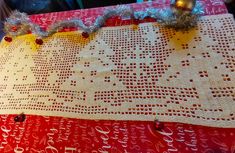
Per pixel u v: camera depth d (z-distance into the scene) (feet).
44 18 2.27
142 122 1.42
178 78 1.57
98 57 1.83
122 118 1.46
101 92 1.61
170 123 1.38
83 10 2.26
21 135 1.51
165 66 1.66
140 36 1.89
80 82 1.70
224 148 1.24
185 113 1.40
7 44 2.14
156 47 1.79
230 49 1.65
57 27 2.10
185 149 1.27
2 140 1.51
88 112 1.53
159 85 1.56
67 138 1.44
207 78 1.54
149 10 2.00
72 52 1.92
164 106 1.46
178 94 1.50
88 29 2.01
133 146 1.33
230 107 1.38
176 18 1.84
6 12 3.21
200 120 1.36
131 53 1.79
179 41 1.78
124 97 1.55
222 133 1.30
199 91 1.48
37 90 1.72
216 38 1.73
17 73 1.86
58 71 1.81
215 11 1.91
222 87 1.47
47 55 1.94
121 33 1.95
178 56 1.69
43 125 1.53
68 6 3.39
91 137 1.41
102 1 3.06
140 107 1.48
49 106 1.61
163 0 2.10
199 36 1.77
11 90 1.76
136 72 1.67
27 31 2.19
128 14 2.03
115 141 1.37
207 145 1.27
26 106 1.64
